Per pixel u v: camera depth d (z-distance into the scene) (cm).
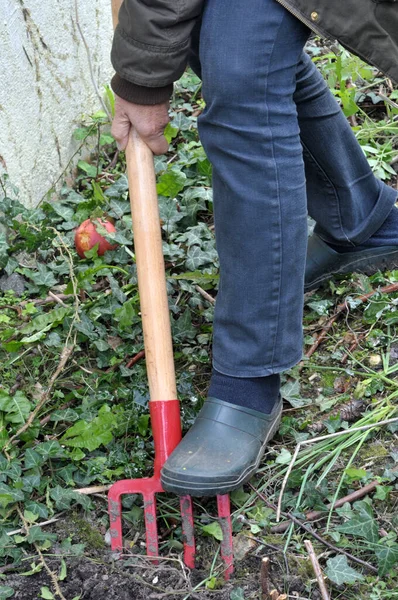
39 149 279
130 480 180
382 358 221
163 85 173
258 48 160
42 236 261
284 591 169
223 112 165
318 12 160
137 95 176
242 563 175
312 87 204
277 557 175
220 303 183
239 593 168
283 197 170
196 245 257
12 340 233
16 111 262
